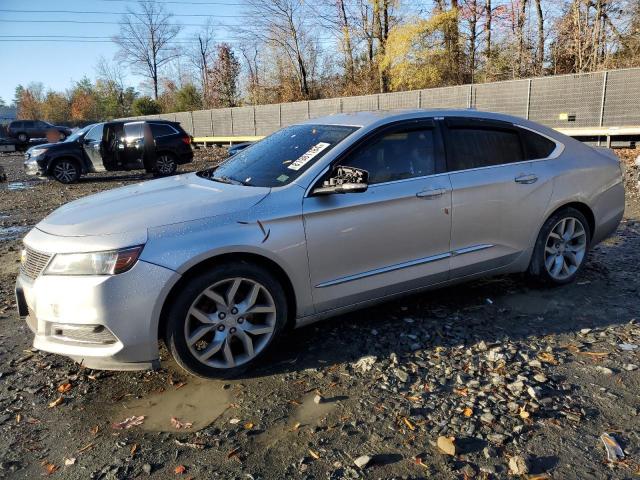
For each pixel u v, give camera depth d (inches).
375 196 144.8
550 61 1039.6
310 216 136.2
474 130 167.6
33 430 113.3
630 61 831.1
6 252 276.4
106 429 112.7
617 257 223.1
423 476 94.9
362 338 150.6
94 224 125.3
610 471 95.1
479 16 1088.8
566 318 161.2
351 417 113.3
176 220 125.0
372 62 1288.1
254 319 135.6
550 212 176.9
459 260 161.9
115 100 2645.2
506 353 138.5
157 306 118.3
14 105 3993.6
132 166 599.8
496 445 102.7
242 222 128.4
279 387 126.9
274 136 180.2
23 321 176.6
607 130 589.3
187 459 101.7
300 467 98.2
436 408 115.3
